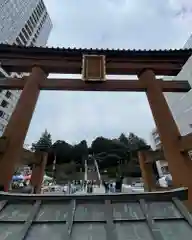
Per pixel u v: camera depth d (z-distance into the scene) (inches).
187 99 1138.7
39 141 3011.8
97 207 119.0
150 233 97.3
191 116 1099.9
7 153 197.8
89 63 293.0
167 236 94.7
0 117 1555.1
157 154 339.0
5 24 1685.5
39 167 354.3
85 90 277.4
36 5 2370.8
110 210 114.2
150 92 276.1
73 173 2215.8
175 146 220.8
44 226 102.1
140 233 97.1
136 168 2060.8
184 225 104.3
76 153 2719.0
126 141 3198.8
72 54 313.1
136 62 317.7
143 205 119.3
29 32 2160.4
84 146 2893.7
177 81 293.0
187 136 210.2
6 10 1704.0
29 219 106.0
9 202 124.6
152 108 262.7
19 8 1946.4
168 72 320.8
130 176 2009.1
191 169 205.9
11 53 306.3
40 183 341.4
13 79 279.6
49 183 1595.7
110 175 2095.2
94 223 104.6
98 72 283.1
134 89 282.7
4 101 1610.5
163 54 321.7
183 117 1173.7
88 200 124.7
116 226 101.7
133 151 2373.3
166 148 224.5
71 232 96.3
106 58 314.8
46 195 127.4
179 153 215.9
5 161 193.2
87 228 100.5
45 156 369.1
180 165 207.8
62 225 102.8
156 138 2327.8
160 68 310.3
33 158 317.4
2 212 114.7
